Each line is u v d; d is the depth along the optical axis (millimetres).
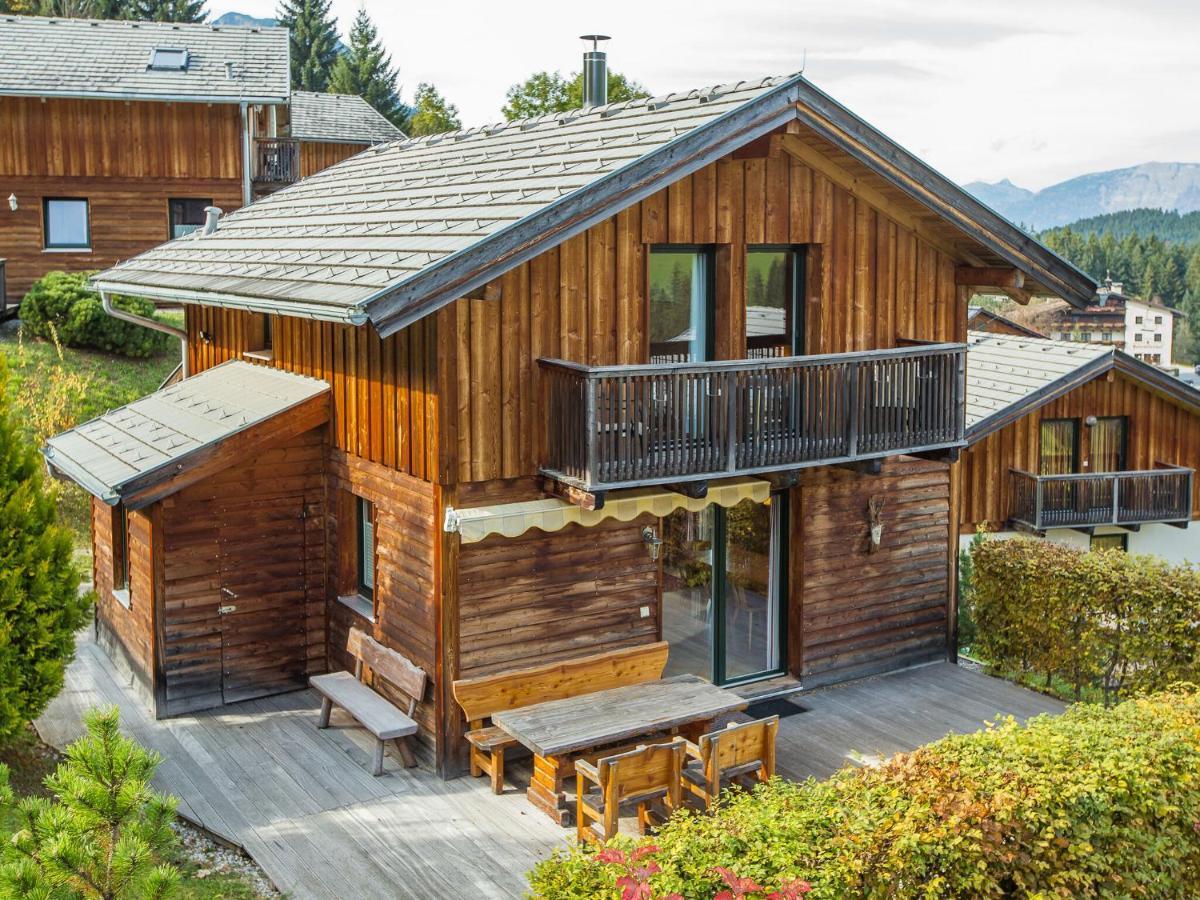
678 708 11336
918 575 15562
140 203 30344
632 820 10969
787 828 6984
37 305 26234
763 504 14383
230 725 13367
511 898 9625
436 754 11922
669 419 11656
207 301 14023
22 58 30516
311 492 14305
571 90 46156
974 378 23203
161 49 32531
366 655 13062
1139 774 8039
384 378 12602
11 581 11000
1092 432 24750
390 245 12172
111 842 6922
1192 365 123812
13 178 29266
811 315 14031
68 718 13453
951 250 15039
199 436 13742
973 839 7148
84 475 13797
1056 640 14484
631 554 12984
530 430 12031
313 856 10312
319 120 47219
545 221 10898
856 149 12914
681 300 13258
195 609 13664
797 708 14031
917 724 13547
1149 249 143250
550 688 12242
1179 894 8258
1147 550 26031
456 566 11719
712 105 12539
